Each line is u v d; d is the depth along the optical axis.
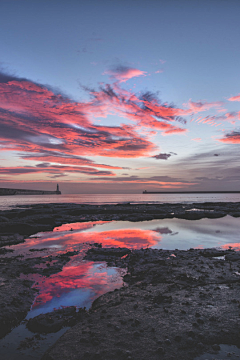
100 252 16.72
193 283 9.98
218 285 9.52
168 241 21.16
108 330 6.43
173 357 5.29
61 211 42.34
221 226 30.62
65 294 9.93
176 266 12.60
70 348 5.74
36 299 9.47
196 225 31.80
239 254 15.12
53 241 21.34
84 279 11.70
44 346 6.46
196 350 5.53
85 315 7.76
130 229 28.41
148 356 5.32
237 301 7.69
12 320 7.68
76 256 16.08
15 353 6.17
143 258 14.99
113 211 44.41
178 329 6.30
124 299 8.59
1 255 16.41
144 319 6.91
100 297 9.21
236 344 5.74
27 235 24.16
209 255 15.36
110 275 12.26
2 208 70.75
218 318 6.75
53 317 7.90
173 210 49.47
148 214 42.19
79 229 28.56
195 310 7.29
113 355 5.38
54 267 13.37
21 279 11.30
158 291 9.20
